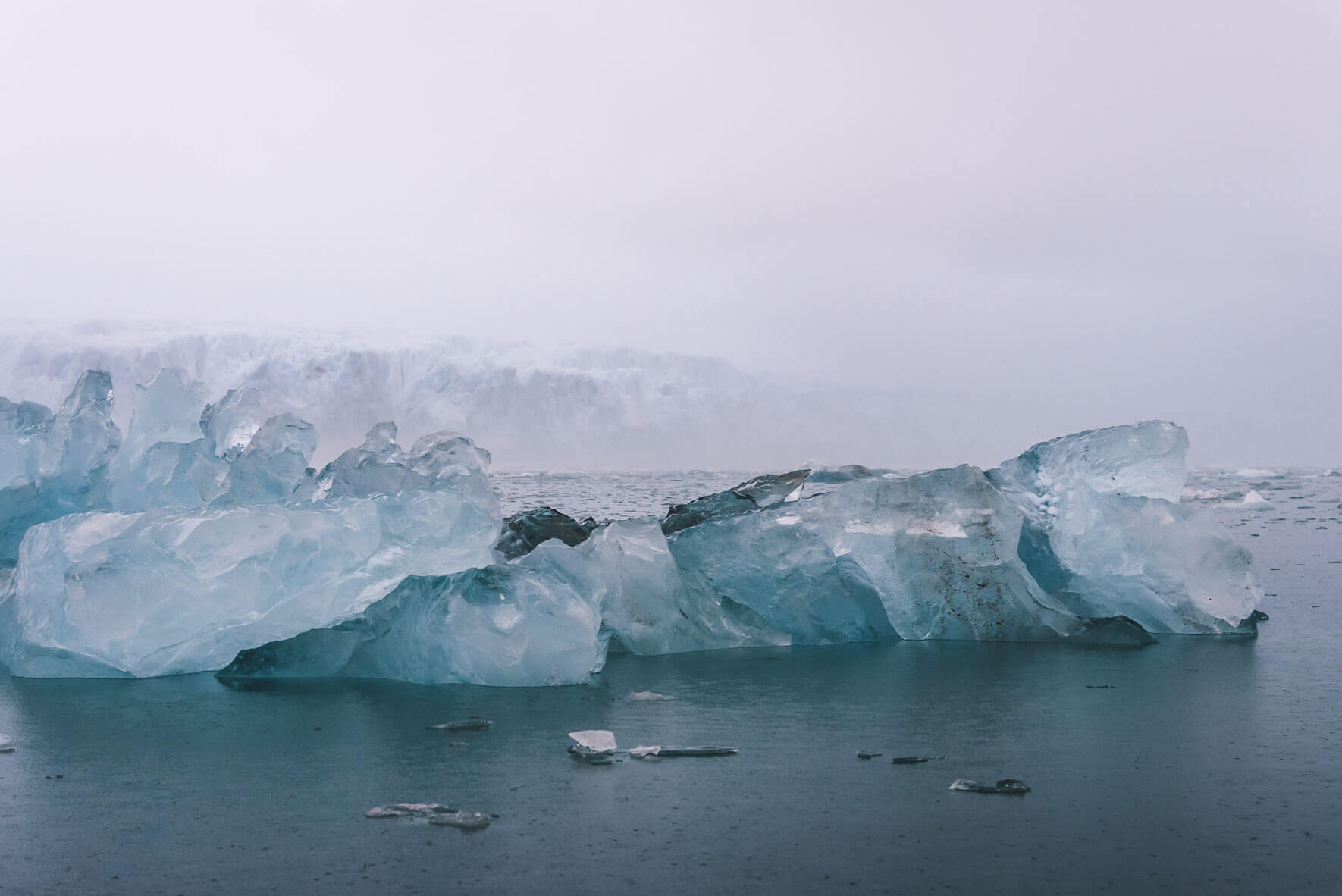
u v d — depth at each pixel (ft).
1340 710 11.55
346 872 6.65
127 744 10.17
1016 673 14.07
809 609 17.53
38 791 8.51
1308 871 6.62
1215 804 8.04
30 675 14.28
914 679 13.66
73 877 6.59
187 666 14.49
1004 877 6.53
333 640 14.20
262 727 10.94
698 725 10.94
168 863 6.82
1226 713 11.37
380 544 15.07
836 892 6.30
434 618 13.89
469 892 6.31
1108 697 12.32
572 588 14.64
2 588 15.61
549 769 9.13
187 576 14.14
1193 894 6.27
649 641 16.17
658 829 7.45
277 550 14.43
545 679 13.52
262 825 7.60
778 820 7.66
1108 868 6.68
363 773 9.02
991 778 8.80
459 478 17.31
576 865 6.75
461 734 10.57
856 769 9.12
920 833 7.37
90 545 14.46
